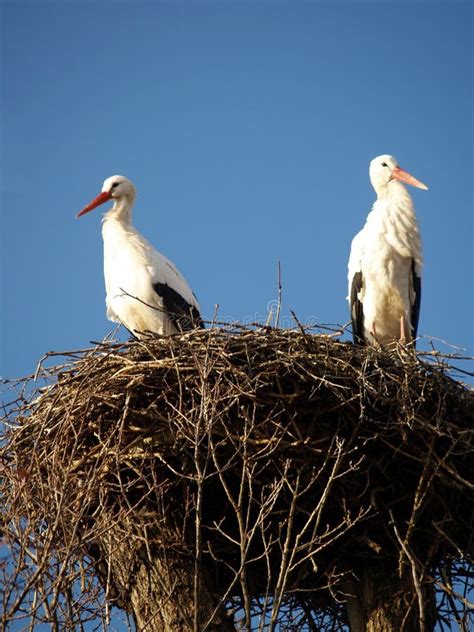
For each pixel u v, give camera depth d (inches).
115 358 433.4
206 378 402.9
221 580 456.4
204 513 437.4
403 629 426.9
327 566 441.7
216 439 415.8
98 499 426.6
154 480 402.9
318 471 409.1
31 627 369.1
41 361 442.9
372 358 439.8
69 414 415.2
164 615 419.2
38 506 413.7
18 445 436.1
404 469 432.8
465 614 419.2
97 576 438.0
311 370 423.2
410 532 410.6
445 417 440.5
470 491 439.8
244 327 441.1
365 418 414.9
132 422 422.6
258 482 406.6
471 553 443.2
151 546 428.1
